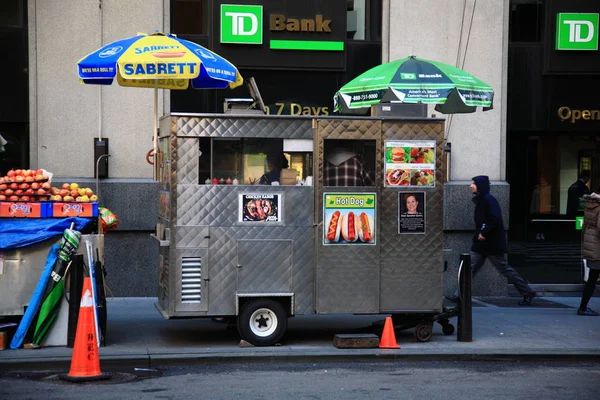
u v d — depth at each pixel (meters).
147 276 12.41
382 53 13.05
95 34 12.23
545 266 13.61
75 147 12.23
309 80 12.91
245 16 12.61
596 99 13.55
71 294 8.68
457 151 13.09
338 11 12.85
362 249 9.27
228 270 8.98
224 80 9.43
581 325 10.70
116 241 12.30
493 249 11.83
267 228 9.06
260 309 9.03
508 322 10.89
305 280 9.16
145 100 12.37
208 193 8.95
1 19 12.07
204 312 8.93
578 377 8.00
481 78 13.12
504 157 13.22
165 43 9.08
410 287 9.39
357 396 7.04
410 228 9.37
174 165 8.90
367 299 9.28
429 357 8.80
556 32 13.37
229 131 9.01
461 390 7.33
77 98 12.20
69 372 7.68
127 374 7.91
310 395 7.06
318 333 10.05
